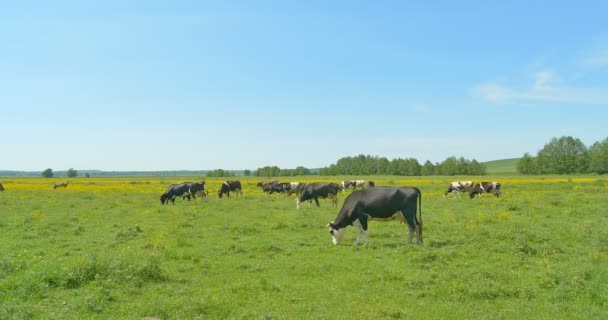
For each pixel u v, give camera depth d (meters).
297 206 29.84
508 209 25.62
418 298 9.46
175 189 33.72
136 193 47.88
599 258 12.66
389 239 16.89
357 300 9.29
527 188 47.72
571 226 18.66
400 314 8.38
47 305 8.62
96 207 29.61
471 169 129.00
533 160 121.94
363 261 12.92
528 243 15.35
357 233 17.50
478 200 33.25
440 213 24.91
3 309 7.90
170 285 10.31
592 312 8.36
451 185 41.19
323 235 17.95
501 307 8.87
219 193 40.44
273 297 9.45
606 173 112.06
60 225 20.28
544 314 8.41
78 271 10.28
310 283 10.62
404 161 139.25
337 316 8.27
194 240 16.66
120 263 10.88
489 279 10.45
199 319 7.98
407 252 13.83
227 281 10.85
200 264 12.48
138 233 18.17
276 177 125.19
